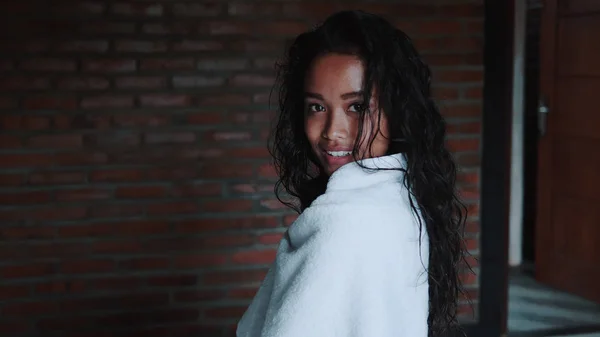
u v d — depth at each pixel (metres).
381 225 0.76
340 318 0.74
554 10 4.05
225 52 2.96
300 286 0.74
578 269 4.02
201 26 2.93
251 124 3.01
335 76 0.78
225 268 3.07
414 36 3.11
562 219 4.12
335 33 0.80
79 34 2.85
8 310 2.91
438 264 0.87
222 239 3.05
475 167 3.22
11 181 2.87
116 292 2.99
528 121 4.80
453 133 3.18
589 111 3.86
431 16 3.11
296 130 0.97
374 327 0.73
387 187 0.79
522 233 4.80
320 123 0.81
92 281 2.97
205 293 3.06
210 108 2.98
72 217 2.93
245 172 3.04
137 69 2.91
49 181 2.89
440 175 0.87
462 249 1.03
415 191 0.82
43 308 2.94
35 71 2.83
